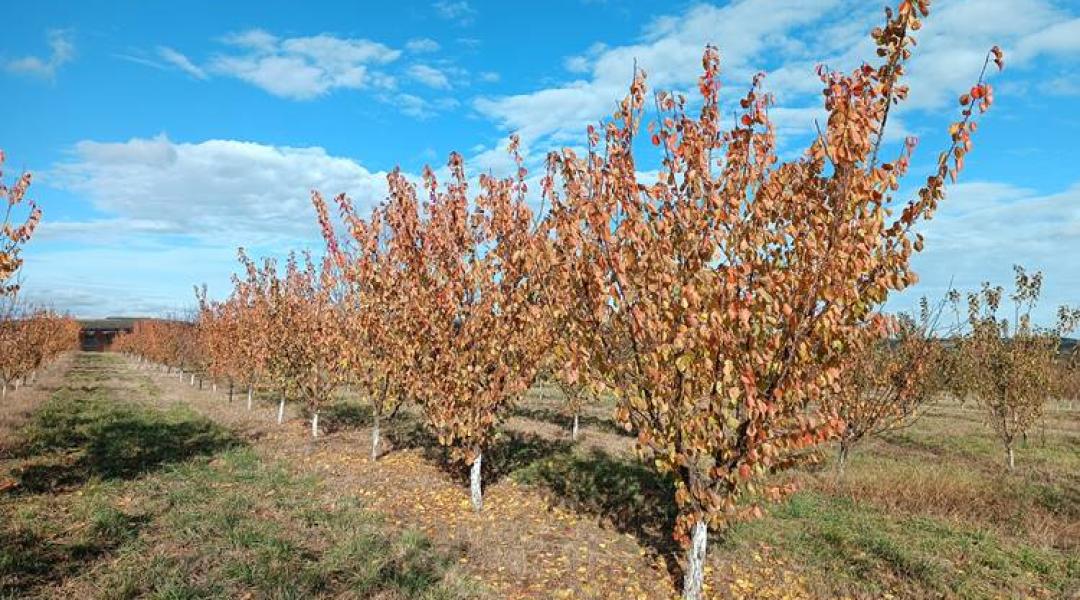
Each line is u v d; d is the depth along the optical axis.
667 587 6.84
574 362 6.43
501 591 6.57
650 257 5.87
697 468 6.32
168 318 43.88
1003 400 14.85
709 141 5.74
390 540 7.85
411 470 12.21
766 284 5.29
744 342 5.53
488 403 9.35
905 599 6.77
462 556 7.51
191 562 6.92
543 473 12.09
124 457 12.62
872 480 11.44
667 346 5.63
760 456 5.56
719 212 5.45
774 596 6.71
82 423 16.92
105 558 7.00
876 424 11.76
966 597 6.79
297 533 8.04
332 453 13.75
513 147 9.44
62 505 9.04
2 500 9.10
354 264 13.55
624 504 9.96
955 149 5.16
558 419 20.41
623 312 6.07
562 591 6.57
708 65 5.77
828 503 10.39
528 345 9.23
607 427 18.98
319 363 16.02
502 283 9.44
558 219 6.86
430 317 9.80
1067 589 7.09
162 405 21.91
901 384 11.55
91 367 45.59
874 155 5.30
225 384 32.50
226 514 8.52
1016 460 15.38
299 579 6.49
